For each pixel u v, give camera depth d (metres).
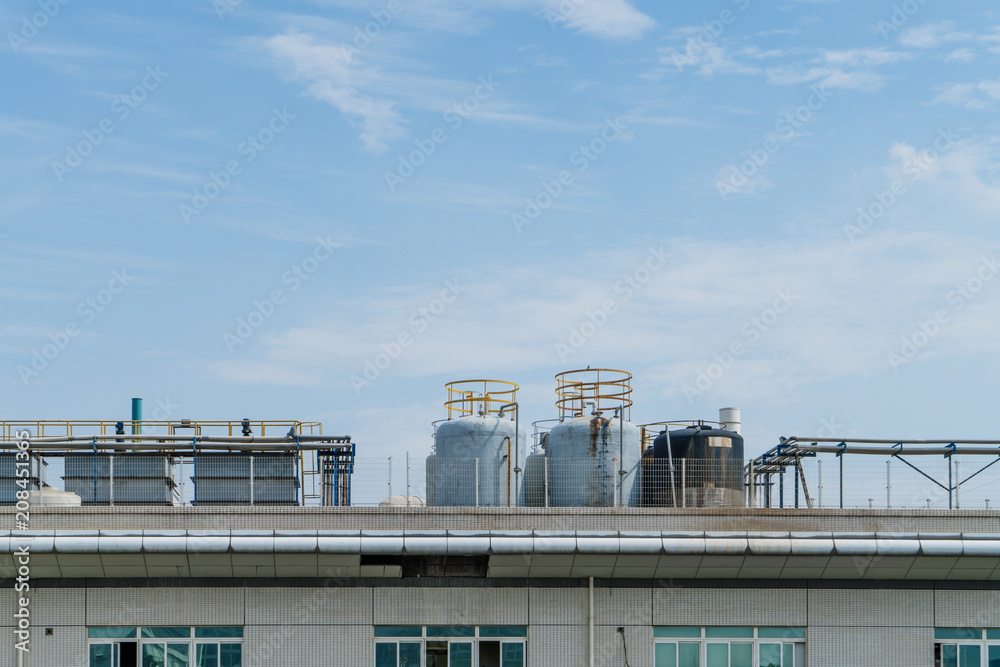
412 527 32.09
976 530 33.44
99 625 32.25
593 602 33.09
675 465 36.88
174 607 32.41
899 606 33.72
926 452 37.16
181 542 31.16
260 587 32.62
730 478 36.91
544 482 36.53
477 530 32.06
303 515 32.00
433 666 32.75
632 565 32.59
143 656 32.28
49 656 32.06
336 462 36.25
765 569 33.06
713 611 33.31
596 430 36.69
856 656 33.41
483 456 36.38
